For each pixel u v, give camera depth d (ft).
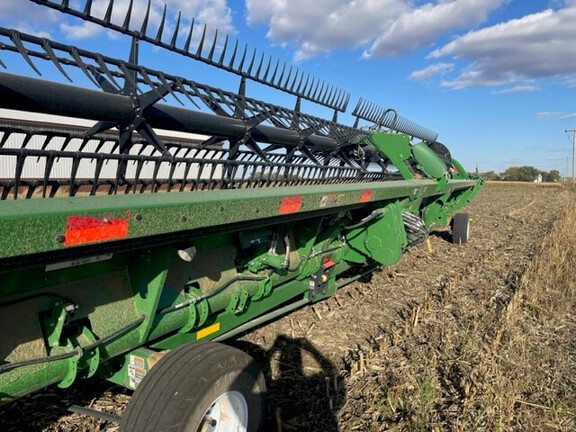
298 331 14.84
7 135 8.01
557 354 14.14
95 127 9.27
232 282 10.30
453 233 32.07
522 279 20.79
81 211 5.41
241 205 8.07
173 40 10.31
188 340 9.75
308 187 11.09
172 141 14.62
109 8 8.95
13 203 5.11
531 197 85.51
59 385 7.04
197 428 6.93
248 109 12.73
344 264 16.87
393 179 21.54
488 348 13.79
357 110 19.67
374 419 10.03
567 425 10.37
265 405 8.32
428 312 17.17
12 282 6.30
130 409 6.73
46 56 8.01
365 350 13.74
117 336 7.64
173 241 7.32
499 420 9.95
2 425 9.10
